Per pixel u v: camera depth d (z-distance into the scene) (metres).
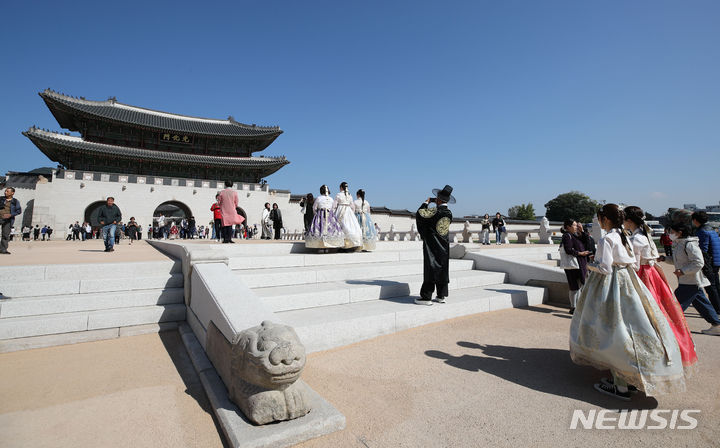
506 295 5.79
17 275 4.13
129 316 4.04
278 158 39.72
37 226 26.75
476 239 22.78
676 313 2.77
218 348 2.94
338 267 6.35
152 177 32.03
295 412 2.18
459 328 4.54
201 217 33.66
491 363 3.39
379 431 2.21
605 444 2.06
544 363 3.41
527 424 2.29
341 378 3.00
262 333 2.32
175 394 2.69
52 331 3.63
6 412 2.33
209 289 3.46
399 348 3.75
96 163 32.69
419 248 10.37
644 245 2.93
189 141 38.50
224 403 2.42
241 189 35.56
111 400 2.55
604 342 2.65
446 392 2.76
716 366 3.36
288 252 7.65
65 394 2.62
